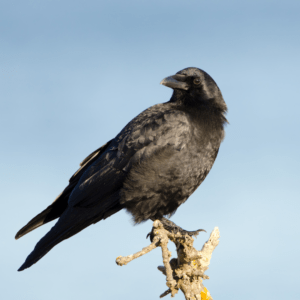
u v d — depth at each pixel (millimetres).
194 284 7945
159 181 10047
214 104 10992
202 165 10344
